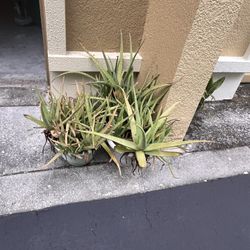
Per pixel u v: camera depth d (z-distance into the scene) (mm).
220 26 1191
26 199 1354
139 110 1473
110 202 1429
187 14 1161
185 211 1471
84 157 1418
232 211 1519
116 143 1417
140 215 1410
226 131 1977
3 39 2600
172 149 1691
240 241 1400
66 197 1399
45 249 1219
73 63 1577
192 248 1332
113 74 1544
